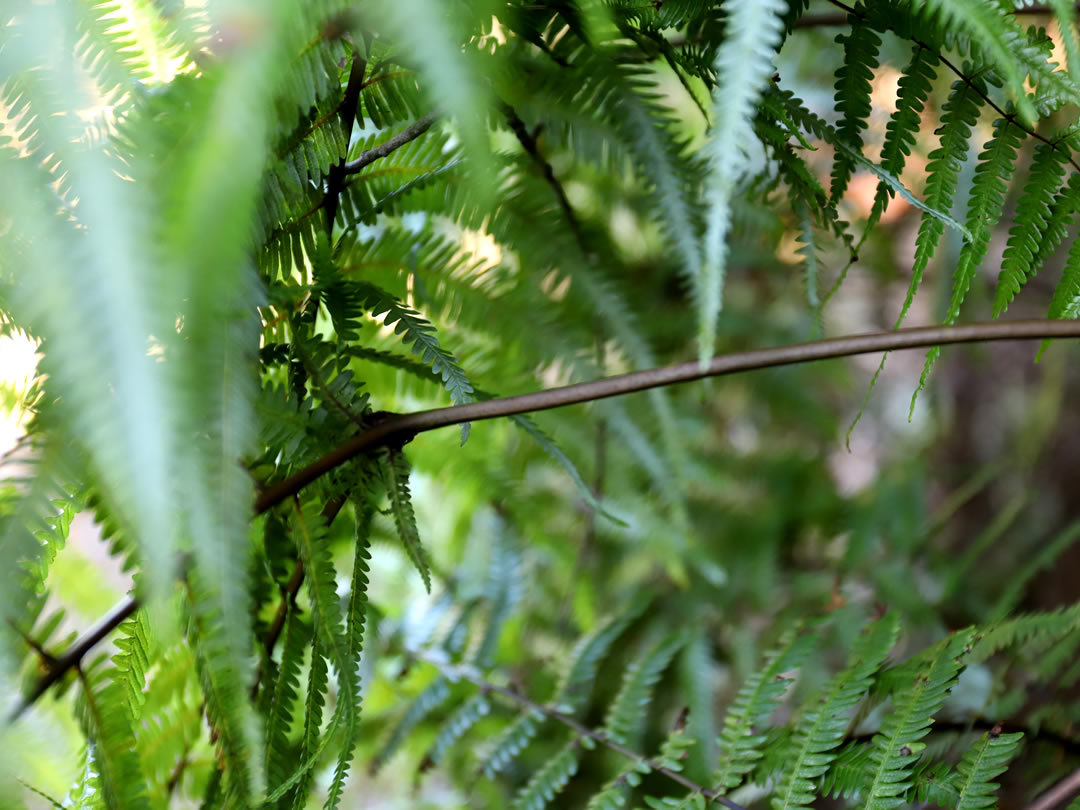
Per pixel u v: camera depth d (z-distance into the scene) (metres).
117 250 0.67
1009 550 1.43
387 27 0.69
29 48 0.71
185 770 0.92
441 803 1.11
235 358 0.73
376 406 1.01
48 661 0.78
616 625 1.05
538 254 0.98
